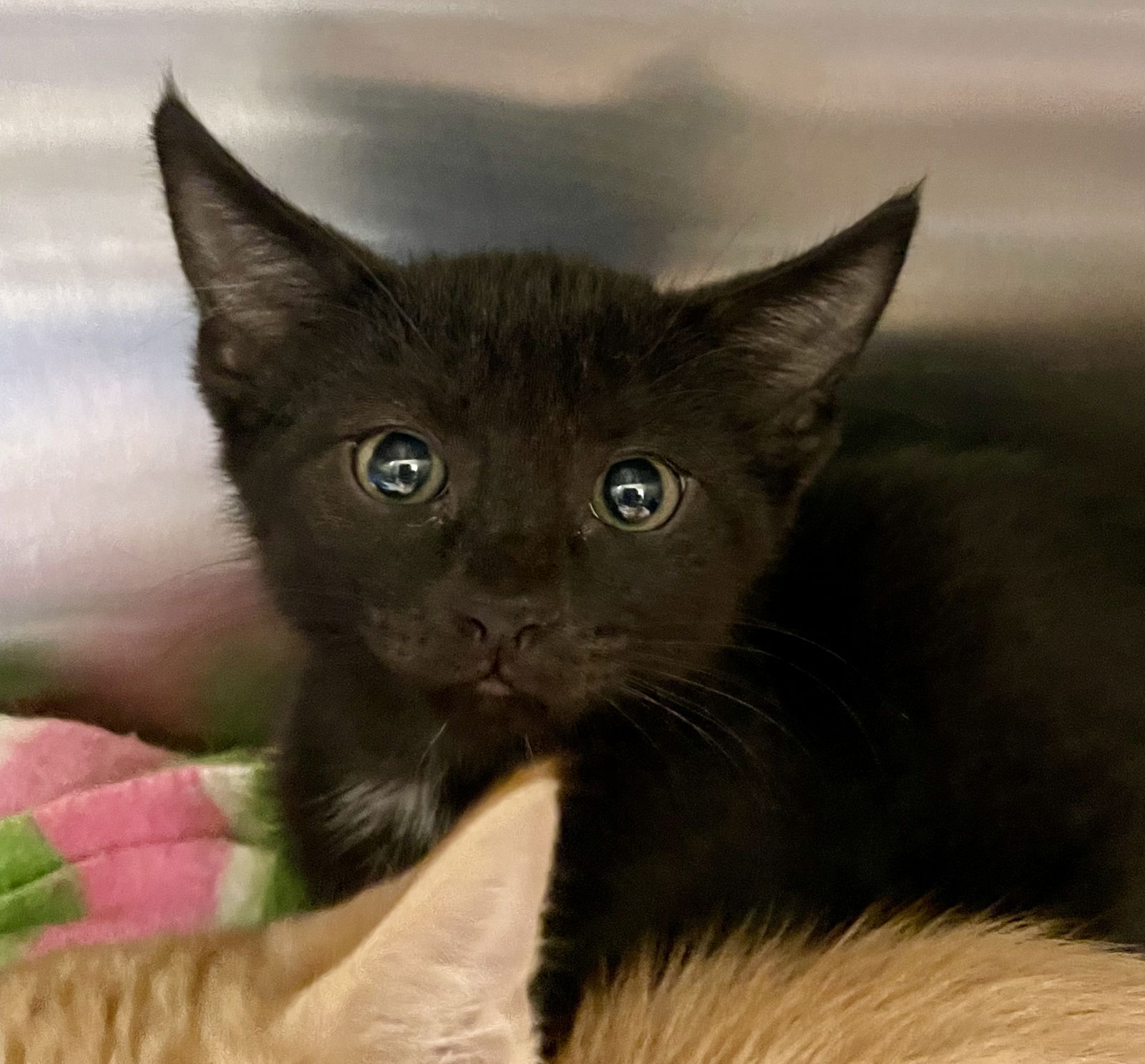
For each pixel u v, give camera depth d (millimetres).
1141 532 364
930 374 370
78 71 348
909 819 348
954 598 354
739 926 339
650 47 344
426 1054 274
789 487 344
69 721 402
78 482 385
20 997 289
